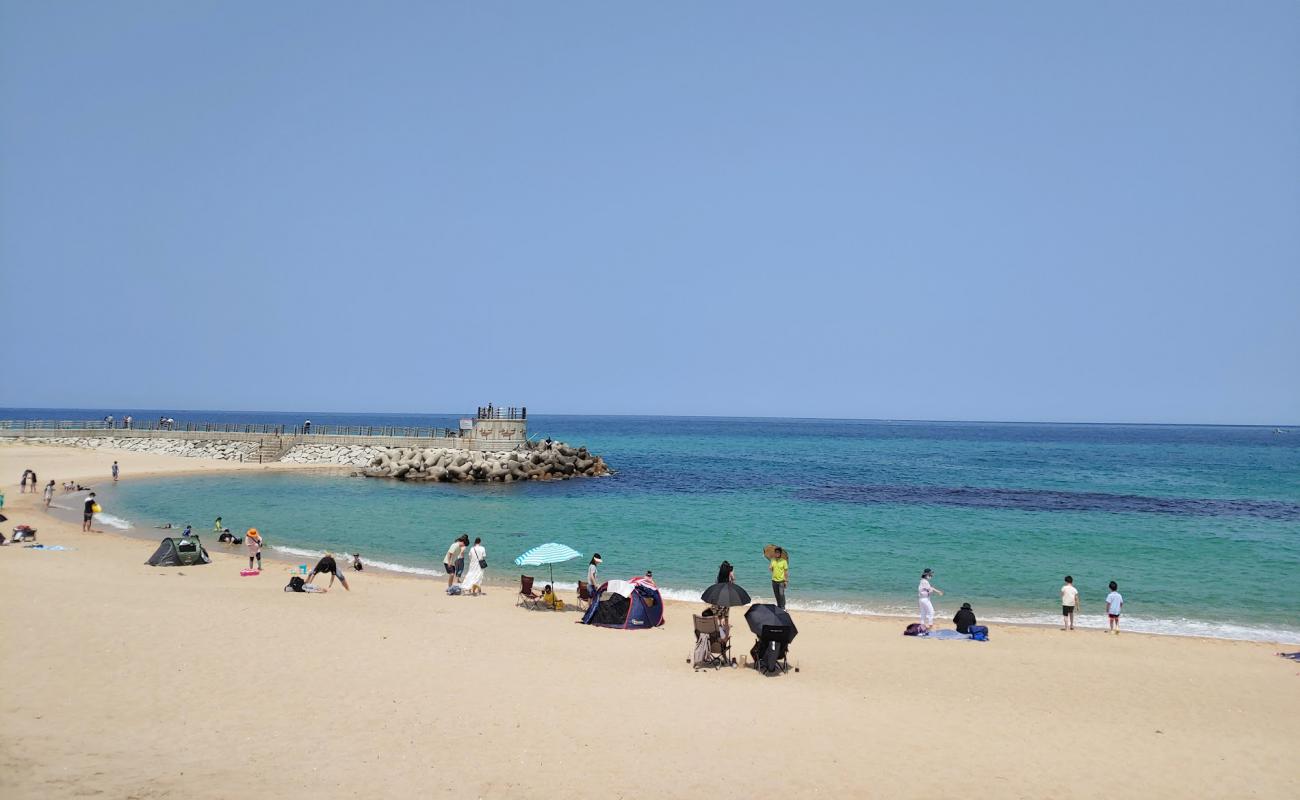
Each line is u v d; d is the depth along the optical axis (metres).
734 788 11.63
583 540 41.09
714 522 47.81
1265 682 18.30
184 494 58.03
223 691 15.00
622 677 17.27
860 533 44.06
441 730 13.55
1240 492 69.50
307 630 20.03
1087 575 33.31
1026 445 183.75
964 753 13.32
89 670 15.79
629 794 11.33
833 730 14.18
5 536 34.56
